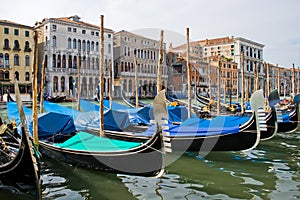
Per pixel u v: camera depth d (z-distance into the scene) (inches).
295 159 347.6
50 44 1691.7
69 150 288.2
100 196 235.9
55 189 249.8
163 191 246.4
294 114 496.1
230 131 325.4
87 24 1850.4
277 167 314.5
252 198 230.7
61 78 1720.0
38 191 192.9
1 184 220.5
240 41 2775.6
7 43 1561.3
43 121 361.7
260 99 315.3
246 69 2859.3
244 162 334.0
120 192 244.1
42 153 335.3
